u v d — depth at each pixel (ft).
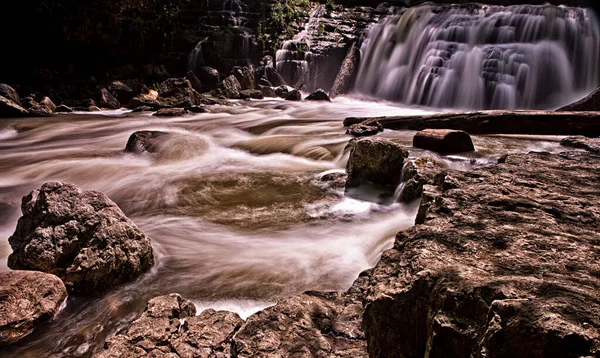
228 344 10.00
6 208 23.48
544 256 7.64
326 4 83.15
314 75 73.51
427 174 20.62
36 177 28.48
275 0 81.00
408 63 66.90
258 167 29.40
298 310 9.78
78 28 60.80
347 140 33.27
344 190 23.81
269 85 70.18
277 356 8.29
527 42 58.08
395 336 7.48
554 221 9.32
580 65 56.03
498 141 27.99
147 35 68.80
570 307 5.71
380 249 16.44
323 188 24.48
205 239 18.40
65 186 15.81
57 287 13.15
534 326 5.40
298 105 59.36
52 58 62.23
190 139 33.30
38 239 14.30
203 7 75.92
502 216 9.63
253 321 9.41
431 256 7.80
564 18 56.65
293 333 9.01
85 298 13.78
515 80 55.57
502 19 60.49
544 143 27.09
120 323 12.71
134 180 26.71
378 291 7.86
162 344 10.17
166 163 30.73
